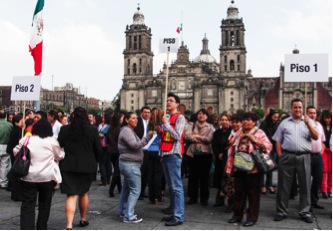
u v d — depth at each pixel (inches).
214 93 5664.4
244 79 5502.0
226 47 5561.0
